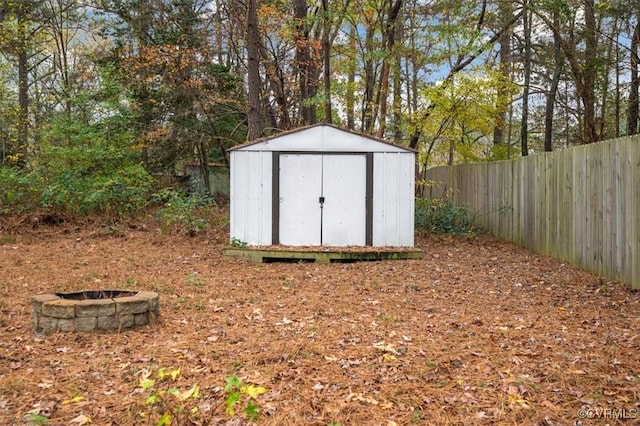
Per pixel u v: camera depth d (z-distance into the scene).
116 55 17.05
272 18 15.41
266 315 5.36
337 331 4.76
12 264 7.96
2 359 3.96
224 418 3.03
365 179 9.56
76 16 19.77
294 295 6.35
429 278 7.46
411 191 9.59
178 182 18.16
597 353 4.12
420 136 13.77
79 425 2.95
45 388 3.46
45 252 9.05
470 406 3.23
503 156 17.70
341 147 9.53
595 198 7.38
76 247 9.60
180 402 3.18
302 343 4.38
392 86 17.70
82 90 16.14
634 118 11.51
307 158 9.53
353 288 6.78
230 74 17.03
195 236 10.88
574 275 7.45
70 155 12.32
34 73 20.52
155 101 16.30
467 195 13.52
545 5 11.31
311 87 16.12
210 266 8.31
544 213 9.30
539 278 7.36
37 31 19.11
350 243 9.56
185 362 3.94
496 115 13.64
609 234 6.96
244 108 16.83
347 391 3.44
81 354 4.09
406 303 5.93
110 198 11.98
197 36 16.62
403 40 16.12
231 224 9.50
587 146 7.62
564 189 8.46
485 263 8.73
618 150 6.71
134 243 10.12
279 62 16.33
